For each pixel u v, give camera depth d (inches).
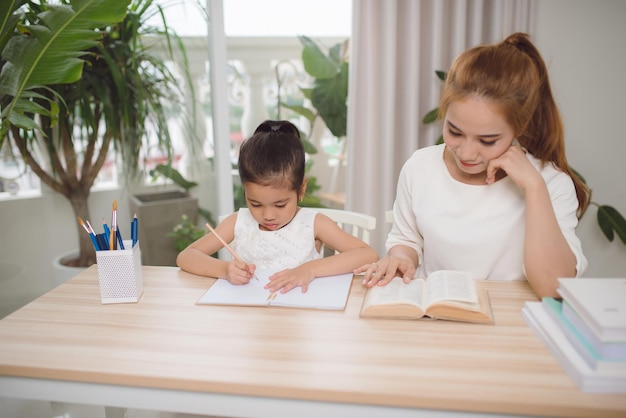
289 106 103.4
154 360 31.0
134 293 40.1
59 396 30.8
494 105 37.5
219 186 101.3
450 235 48.1
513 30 92.2
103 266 39.4
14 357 31.6
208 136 102.0
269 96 102.5
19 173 94.8
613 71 96.0
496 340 33.2
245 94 101.6
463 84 38.4
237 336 34.1
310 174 106.5
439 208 48.7
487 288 42.5
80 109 86.7
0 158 91.8
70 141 89.7
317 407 28.4
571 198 45.2
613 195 100.9
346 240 50.5
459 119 38.9
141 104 86.6
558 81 96.7
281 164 45.2
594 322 28.3
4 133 66.9
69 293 42.4
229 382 28.5
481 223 47.3
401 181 52.6
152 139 95.5
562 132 45.5
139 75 89.3
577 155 99.7
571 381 28.3
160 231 103.7
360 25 90.1
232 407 29.3
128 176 98.5
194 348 32.5
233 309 38.6
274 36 99.5
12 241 96.2
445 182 48.8
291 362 30.5
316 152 105.7
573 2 93.7
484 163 42.0
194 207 105.0
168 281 44.9
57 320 37.0
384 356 31.1
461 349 32.0
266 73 101.2
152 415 56.9
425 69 94.0
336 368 29.8
